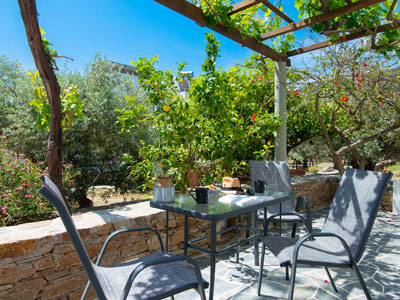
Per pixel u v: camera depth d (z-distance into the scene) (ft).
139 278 4.69
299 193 15.51
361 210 6.10
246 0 9.46
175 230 9.21
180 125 11.25
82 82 23.61
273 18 12.68
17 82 23.25
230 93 11.80
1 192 14.53
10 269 5.62
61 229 6.57
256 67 15.76
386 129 16.22
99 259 5.21
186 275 4.75
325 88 14.39
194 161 11.93
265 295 7.11
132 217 7.89
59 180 8.37
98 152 23.93
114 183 25.12
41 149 21.66
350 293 7.23
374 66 13.37
